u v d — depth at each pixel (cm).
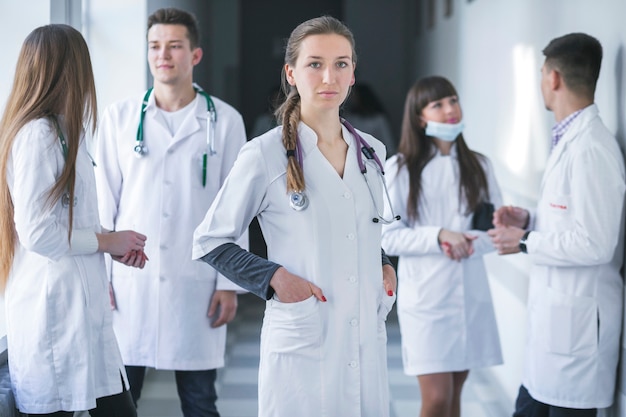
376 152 199
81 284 202
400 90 984
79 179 202
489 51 444
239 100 1030
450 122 281
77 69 199
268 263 181
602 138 234
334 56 179
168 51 262
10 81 276
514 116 380
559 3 309
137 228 265
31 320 199
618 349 238
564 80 245
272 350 184
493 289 418
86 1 379
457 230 284
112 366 210
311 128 187
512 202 382
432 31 722
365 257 187
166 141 265
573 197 235
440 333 279
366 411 187
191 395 273
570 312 237
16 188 191
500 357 288
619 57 244
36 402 200
